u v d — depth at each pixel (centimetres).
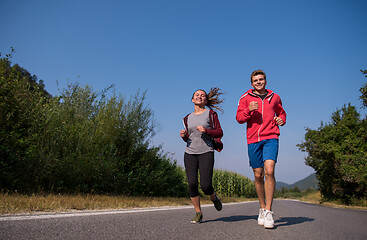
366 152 1557
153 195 970
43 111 674
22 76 648
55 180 634
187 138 362
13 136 572
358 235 256
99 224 262
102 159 745
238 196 2584
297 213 545
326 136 1758
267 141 321
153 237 216
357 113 1778
